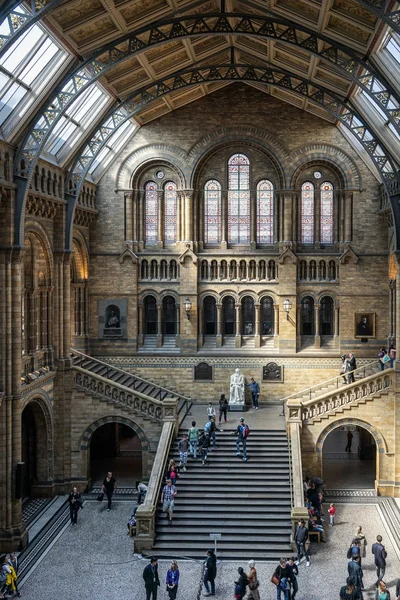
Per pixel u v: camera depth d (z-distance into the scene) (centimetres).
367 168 4409
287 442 3678
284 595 2394
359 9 2539
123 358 4556
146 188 4588
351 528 3234
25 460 3712
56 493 3769
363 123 3459
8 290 2964
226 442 3684
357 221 4441
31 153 2980
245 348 4556
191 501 3250
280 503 3219
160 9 2833
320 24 2772
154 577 2412
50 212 3584
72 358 4150
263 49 3531
